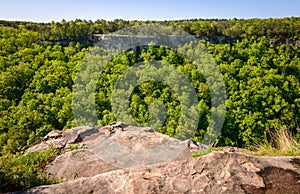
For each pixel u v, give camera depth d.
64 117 17.70
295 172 2.31
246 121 19.03
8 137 16.72
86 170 3.54
